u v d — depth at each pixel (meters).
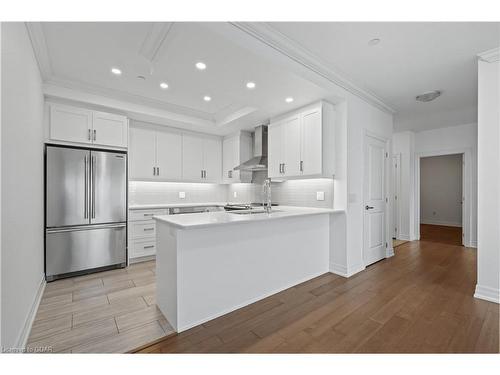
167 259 2.03
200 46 2.12
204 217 2.24
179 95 3.26
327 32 2.04
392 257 3.96
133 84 2.92
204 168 4.82
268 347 1.67
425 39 2.13
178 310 1.85
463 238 4.77
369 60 2.48
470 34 2.06
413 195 5.38
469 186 4.72
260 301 2.38
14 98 1.53
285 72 2.50
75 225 3.04
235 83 2.80
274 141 3.73
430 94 3.33
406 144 5.35
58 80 2.79
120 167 3.41
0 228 1.22
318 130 3.10
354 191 3.23
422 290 2.62
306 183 3.66
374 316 2.08
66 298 2.42
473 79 2.91
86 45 2.14
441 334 1.81
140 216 3.67
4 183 1.31
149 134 4.11
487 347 1.66
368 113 3.52
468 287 2.70
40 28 1.90
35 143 2.26
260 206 4.29
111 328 1.89
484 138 2.38
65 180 2.97
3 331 1.30
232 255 2.20
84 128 3.14
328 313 2.13
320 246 3.15
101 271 3.28
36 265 2.29
